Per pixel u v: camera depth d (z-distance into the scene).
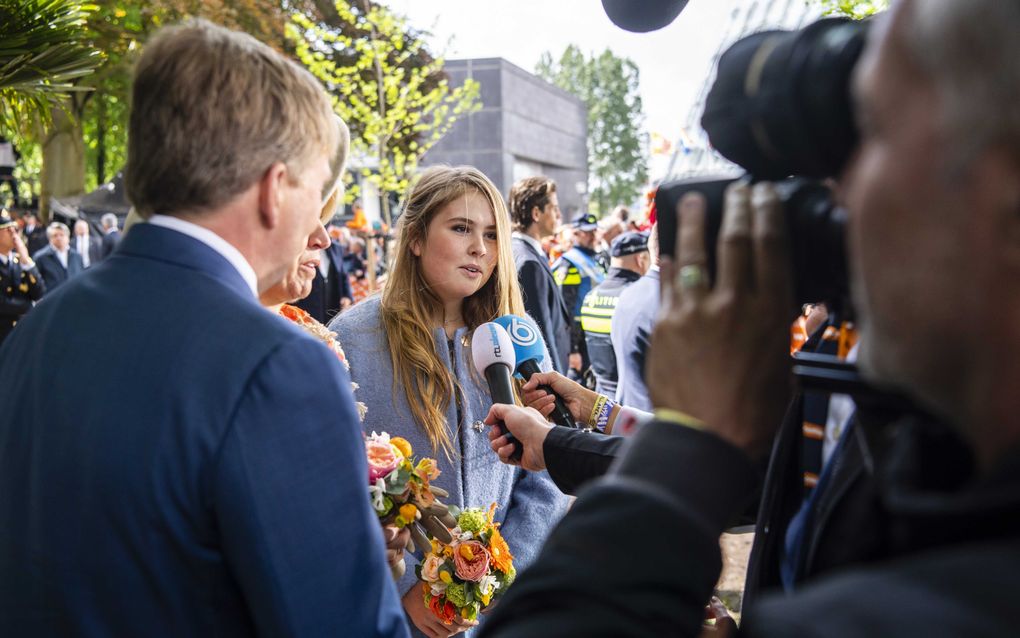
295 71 1.25
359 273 14.91
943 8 0.48
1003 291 0.48
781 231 0.70
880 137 0.53
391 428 2.17
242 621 1.13
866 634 0.45
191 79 1.16
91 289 1.20
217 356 1.10
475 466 2.22
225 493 1.06
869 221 0.53
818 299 0.73
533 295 4.93
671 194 0.78
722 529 0.67
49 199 19.11
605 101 93.50
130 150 1.21
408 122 16.64
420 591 2.02
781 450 0.93
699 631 0.64
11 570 1.14
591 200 92.06
